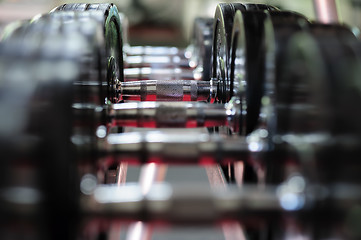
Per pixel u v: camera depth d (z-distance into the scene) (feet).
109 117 4.28
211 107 4.40
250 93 4.11
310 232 2.72
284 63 3.51
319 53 2.90
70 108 2.86
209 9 15.43
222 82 5.46
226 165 5.74
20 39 3.34
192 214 2.65
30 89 2.84
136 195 2.72
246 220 2.68
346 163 2.72
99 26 4.08
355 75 2.80
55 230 2.75
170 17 15.87
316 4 6.72
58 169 2.74
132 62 9.63
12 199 2.68
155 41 16.08
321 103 2.79
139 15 15.72
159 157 3.49
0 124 2.72
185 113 4.29
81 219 2.74
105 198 2.74
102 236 3.85
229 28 5.47
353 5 7.75
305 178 2.89
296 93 3.24
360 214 2.64
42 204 2.72
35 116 2.75
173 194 2.69
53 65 2.96
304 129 3.08
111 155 3.50
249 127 4.19
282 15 4.14
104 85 4.38
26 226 2.71
